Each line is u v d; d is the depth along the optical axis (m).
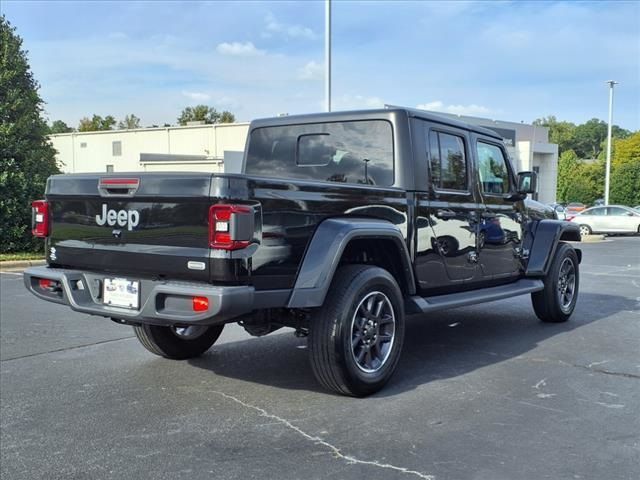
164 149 44.38
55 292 4.73
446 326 7.45
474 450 3.78
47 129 16.47
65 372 5.54
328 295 4.53
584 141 128.62
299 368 5.61
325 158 5.79
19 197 15.28
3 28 15.67
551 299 7.36
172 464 3.62
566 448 3.81
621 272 13.50
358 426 4.17
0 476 3.48
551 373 5.42
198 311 3.89
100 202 4.44
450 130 5.84
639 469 3.52
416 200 5.32
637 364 5.72
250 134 6.35
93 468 3.58
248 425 4.21
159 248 4.12
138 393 4.92
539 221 7.45
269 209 4.10
